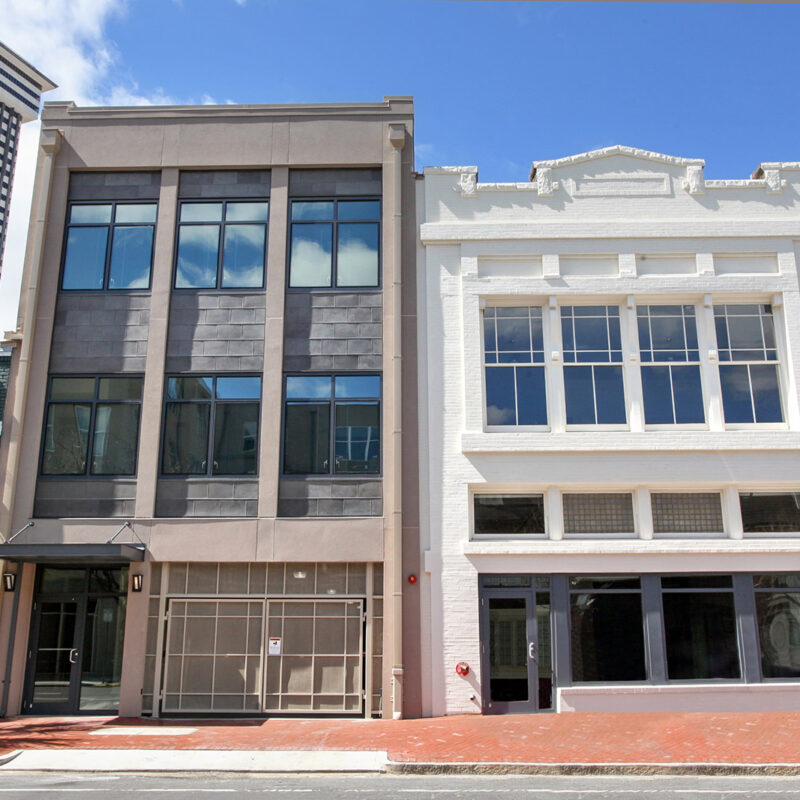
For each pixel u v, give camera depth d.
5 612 14.77
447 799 8.27
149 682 14.37
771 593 14.34
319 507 14.91
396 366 15.22
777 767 9.61
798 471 14.66
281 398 15.34
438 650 13.98
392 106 16.64
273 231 16.09
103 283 16.09
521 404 15.28
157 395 15.39
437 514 14.56
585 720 12.84
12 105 119.56
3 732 12.74
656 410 15.18
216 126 16.61
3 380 15.93
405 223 16.09
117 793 8.64
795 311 15.39
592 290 15.47
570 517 14.84
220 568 14.81
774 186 15.96
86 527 14.85
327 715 14.16
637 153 16.23
